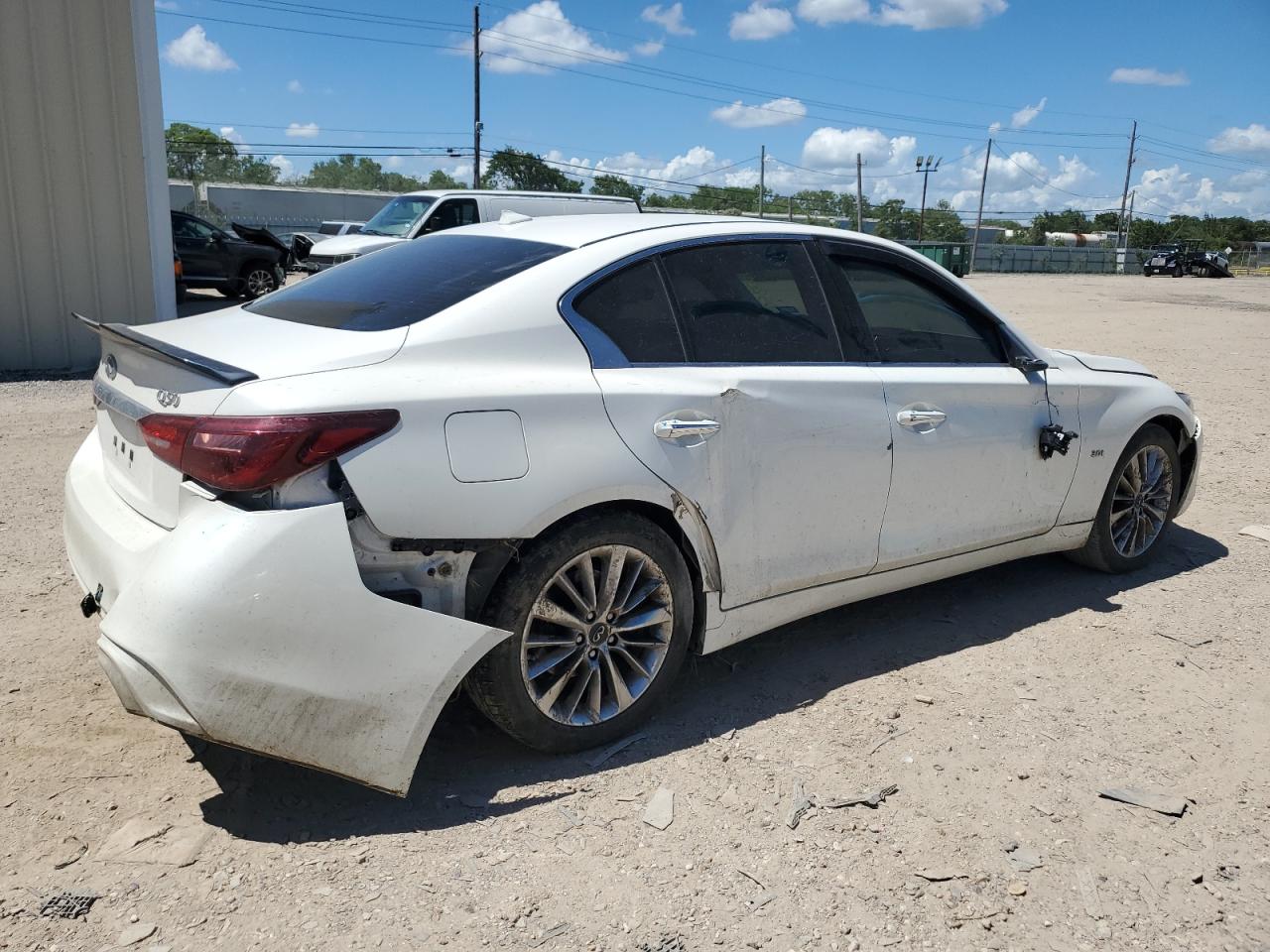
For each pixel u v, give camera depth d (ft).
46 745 9.97
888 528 12.24
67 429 24.57
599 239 10.87
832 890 8.30
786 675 12.16
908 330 12.84
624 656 10.43
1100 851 8.94
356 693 8.46
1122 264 248.32
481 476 8.96
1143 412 15.15
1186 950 7.77
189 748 10.05
